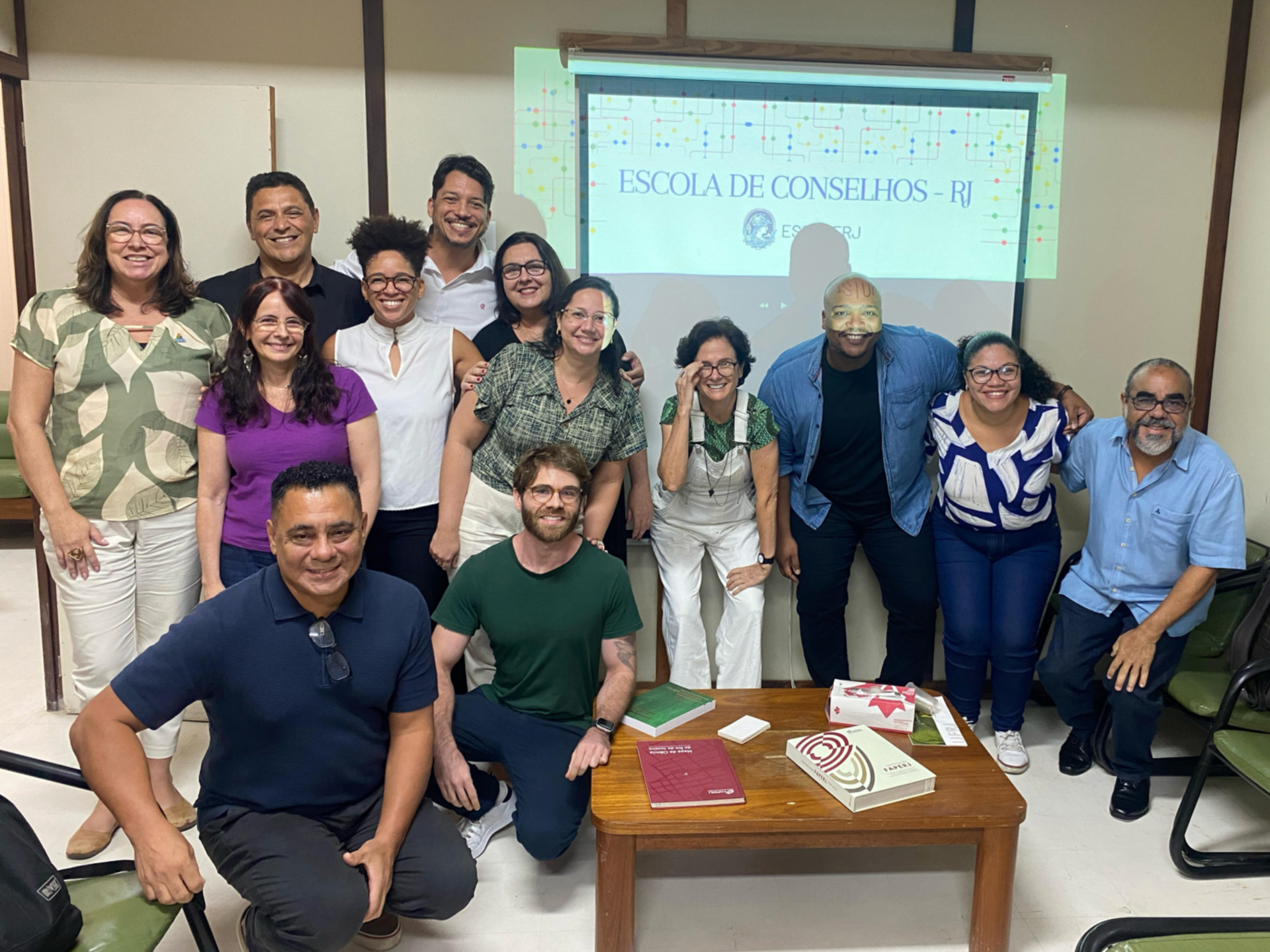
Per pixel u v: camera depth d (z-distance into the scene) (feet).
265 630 5.12
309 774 5.41
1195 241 9.64
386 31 8.73
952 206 9.35
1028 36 9.15
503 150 8.96
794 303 9.41
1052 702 10.06
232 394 6.92
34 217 8.71
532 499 6.29
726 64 8.92
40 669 10.59
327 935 5.02
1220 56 9.34
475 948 6.07
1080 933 6.25
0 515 14.80
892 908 6.56
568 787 6.49
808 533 9.02
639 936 6.20
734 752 6.34
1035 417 8.29
